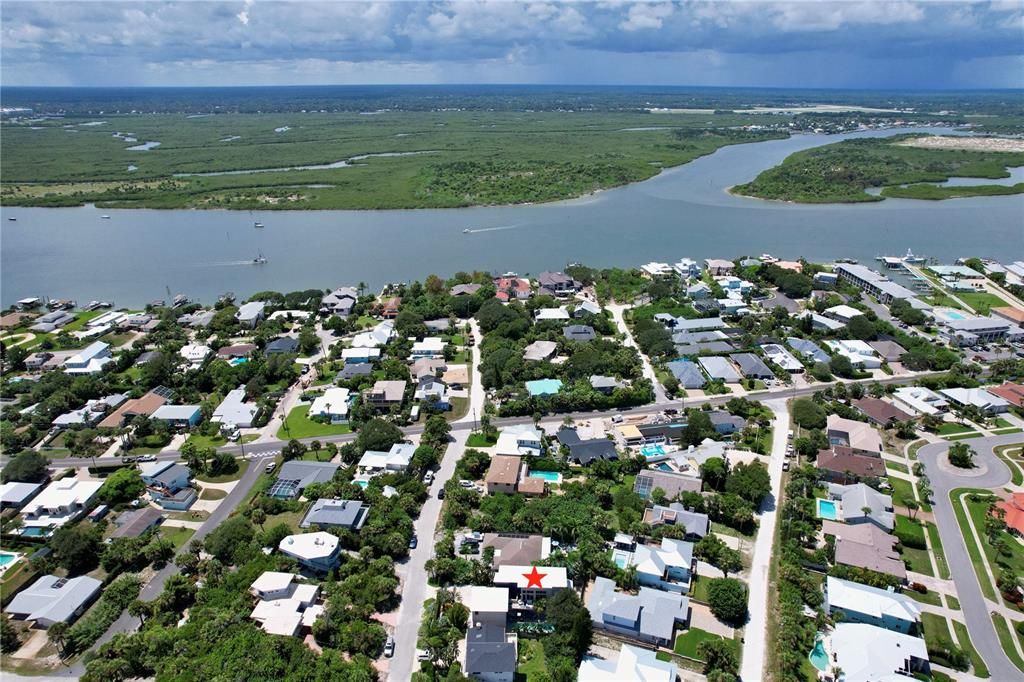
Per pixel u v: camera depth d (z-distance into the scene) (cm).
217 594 11125
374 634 10181
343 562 12044
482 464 14875
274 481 14450
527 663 10044
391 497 13600
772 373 19288
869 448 15162
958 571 11738
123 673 9838
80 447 15938
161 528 13200
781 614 10762
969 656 9988
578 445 15350
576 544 12375
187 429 17050
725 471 14238
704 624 10719
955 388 18150
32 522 13225
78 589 11350
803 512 12975
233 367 19862
